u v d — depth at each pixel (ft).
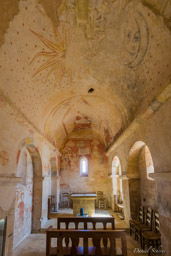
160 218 14.61
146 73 15.97
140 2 12.34
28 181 24.71
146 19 12.89
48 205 31.32
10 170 15.61
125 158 26.99
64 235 13.83
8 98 15.12
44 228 25.32
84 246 13.43
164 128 14.01
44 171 28.48
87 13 13.83
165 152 13.80
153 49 13.89
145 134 18.19
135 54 15.90
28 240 21.89
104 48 17.43
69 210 39.32
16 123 17.16
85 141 46.09
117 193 39.32
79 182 44.09
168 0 10.90
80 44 17.08
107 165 44.93
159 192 14.83
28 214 24.30
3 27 12.28
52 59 18.12
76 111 35.63
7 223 14.55
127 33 15.06
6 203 14.49
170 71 12.27
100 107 31.30
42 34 14.98
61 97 26.11
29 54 15.53
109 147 38.04
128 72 18.39
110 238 13.48
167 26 11.75
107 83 22.45
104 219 18.72
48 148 31.71
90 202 32.83
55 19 14.17
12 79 15.12
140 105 18.52
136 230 21.27
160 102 14.11
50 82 20.80
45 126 28.25
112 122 32.48
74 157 45.39
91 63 19.77
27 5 12.32
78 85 24.31
